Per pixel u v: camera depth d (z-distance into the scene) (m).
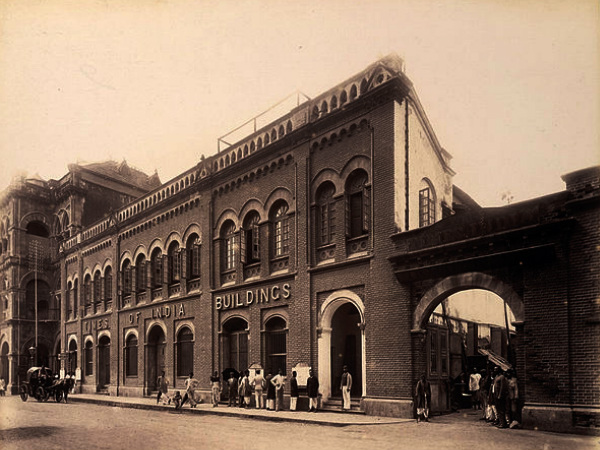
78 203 43.19
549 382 13.79
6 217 46.09
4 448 12.78
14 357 42.41
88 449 12.34
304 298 20.70
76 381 37.28
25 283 44.16
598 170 13.61
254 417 19.09
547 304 14.08
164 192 30.25
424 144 20.84
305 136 21.52
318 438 13.28
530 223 14.71
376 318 18.11
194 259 27.36
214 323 25.45
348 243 19.64
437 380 18.44
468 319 22.72
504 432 13.48
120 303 33.75
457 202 27.27
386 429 14.52
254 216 24.28
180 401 23.16
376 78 19.28
